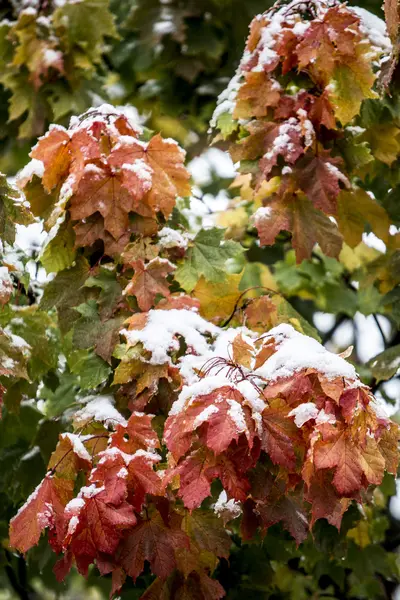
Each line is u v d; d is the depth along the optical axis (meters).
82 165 3.62
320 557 5.09
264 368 3.12
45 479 3.31
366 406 2.96
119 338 3.68
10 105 5.93
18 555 5.29
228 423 2.90
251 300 3.92
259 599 4.57
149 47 6.39
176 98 6.43
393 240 4.70
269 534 4.42
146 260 3.70
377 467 2.97
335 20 3.82
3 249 3.81
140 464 3.23
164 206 3.70
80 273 3.79
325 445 2.95
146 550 3.27
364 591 5.73
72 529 3.09
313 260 6.41
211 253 3.82
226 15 6.30
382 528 5.71
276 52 3.87
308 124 3.81
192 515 3.47
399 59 4.06
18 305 4.29
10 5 5.83
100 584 5.19
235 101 4.05
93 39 5.71
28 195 3.80
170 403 3.53
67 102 5.70
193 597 3.46
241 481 2.97
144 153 3.68
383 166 4.65
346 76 3.92
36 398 4.90
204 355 3.46
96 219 3.70
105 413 3.58
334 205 3.82
